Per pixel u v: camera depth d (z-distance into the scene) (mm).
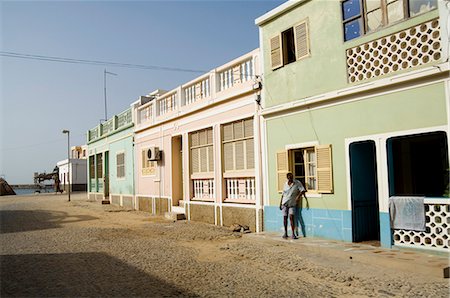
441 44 7398
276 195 11234
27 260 8625
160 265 8070
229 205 13242
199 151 15320
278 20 11195
